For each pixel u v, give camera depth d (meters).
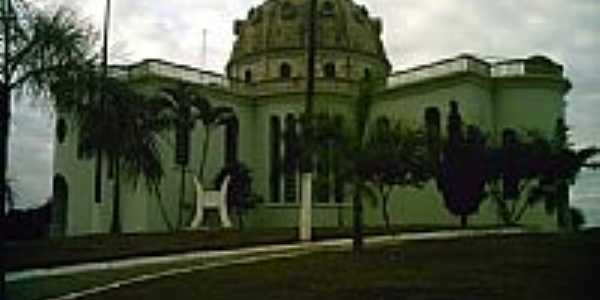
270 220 51.16
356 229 23.97
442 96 45.66
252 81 55.62
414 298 12.88
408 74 47.94
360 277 16.00
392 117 47.50
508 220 39.88
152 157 14.84
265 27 59.31
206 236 30.02
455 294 13.10
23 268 20.14
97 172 40.62
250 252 25.16
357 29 59.06
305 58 57.03
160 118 40.19
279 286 15.23
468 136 38.00
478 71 45.41
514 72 46.12
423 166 32.56
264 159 52.41
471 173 36.91
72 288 16.67
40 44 12.44
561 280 14.07
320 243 28.12
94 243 26.53
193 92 42.88
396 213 46.44
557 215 42.44
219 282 16.47
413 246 23.83
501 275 15.38
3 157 12.48
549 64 46.31
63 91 12.85
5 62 12.41
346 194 26.44
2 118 12.41
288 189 51.19
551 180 38.16
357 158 24.72
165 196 45.97
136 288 16.23
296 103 51.16
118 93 13.77
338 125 25.09
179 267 21.00
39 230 38.62
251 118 53.50
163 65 46.75
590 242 21.30
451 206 37.50
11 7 12.38
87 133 13.93
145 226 44.75
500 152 37.47
